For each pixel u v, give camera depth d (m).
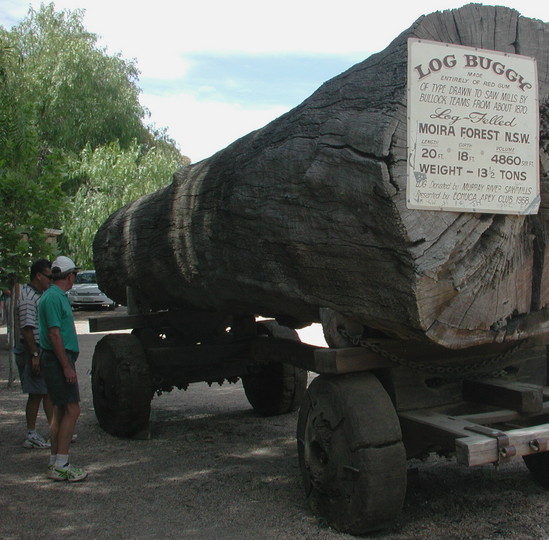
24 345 5.99
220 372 6.86
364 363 3.88
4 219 9.04
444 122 3.44
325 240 3.72
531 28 3.70
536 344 4.37
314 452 4.11
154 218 6.02
